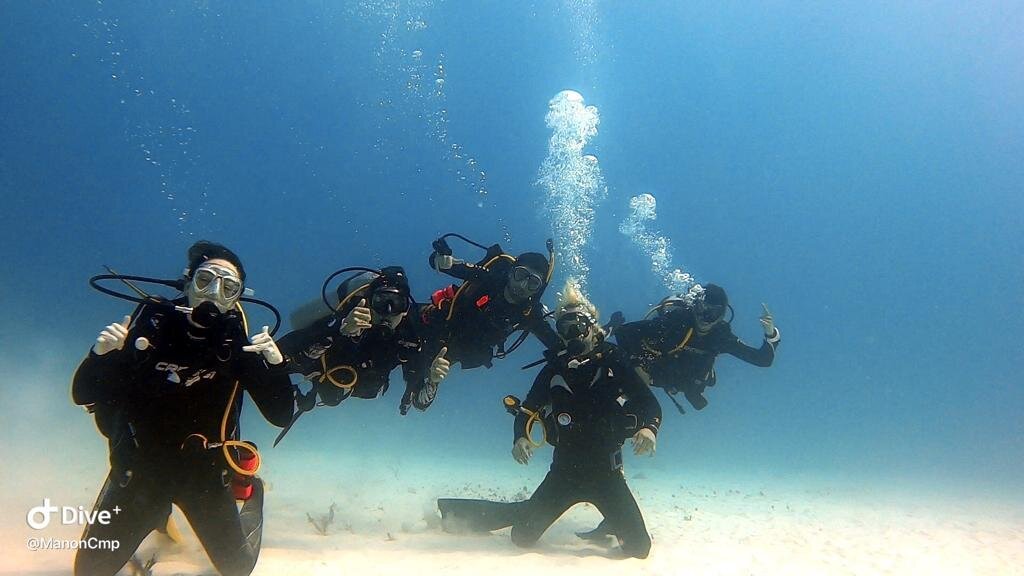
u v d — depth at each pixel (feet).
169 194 177.88
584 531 17.11
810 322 273.13
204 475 9.55
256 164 176.45
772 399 168.14
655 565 12.87
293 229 181.88
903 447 78.38
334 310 14.70
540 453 46.19
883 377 254.88
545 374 14.49
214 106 168.76
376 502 20.36
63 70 159.84
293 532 14.64
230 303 9.61
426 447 46.85
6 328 88.38
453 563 11.92
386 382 15.52
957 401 193.06
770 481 37.37
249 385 10.15
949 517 24.85
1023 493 38.09
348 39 155.84
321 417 54.95
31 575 9.84
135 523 9.37
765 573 12.86
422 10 155.12
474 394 96.27
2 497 16.44
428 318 18.07
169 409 9.54
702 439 78.43
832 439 90.38
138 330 9.23
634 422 13.83
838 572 13.55
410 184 175.22
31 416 33.55
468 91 184.85
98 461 23.16
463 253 161.07
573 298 14.26
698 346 20.10
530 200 193.06
